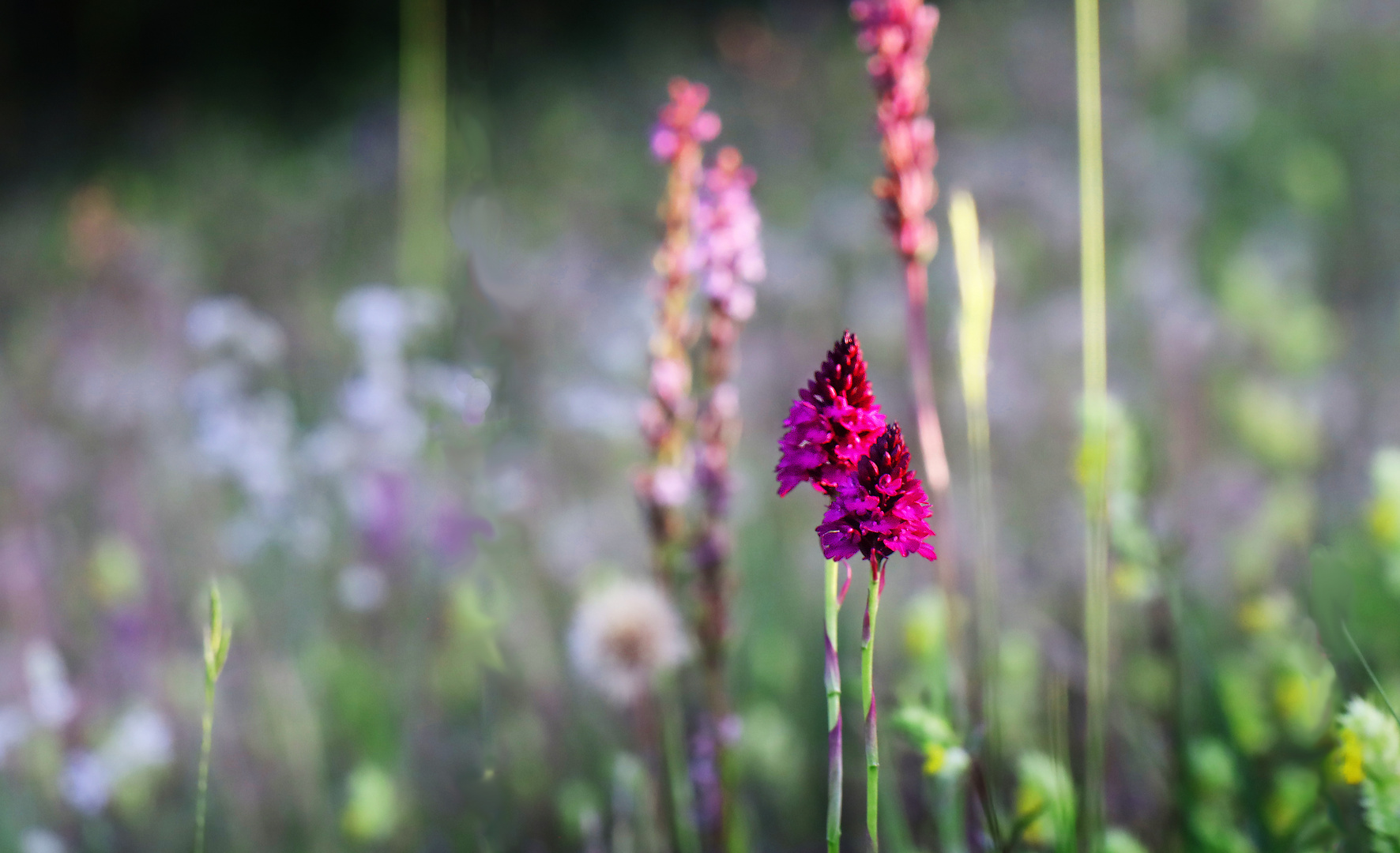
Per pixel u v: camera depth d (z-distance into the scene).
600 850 2.57
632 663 2.36
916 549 1.24
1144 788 2.38
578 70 10.77
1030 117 7.45
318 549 3.91
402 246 7.48
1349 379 4.20
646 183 8.15
